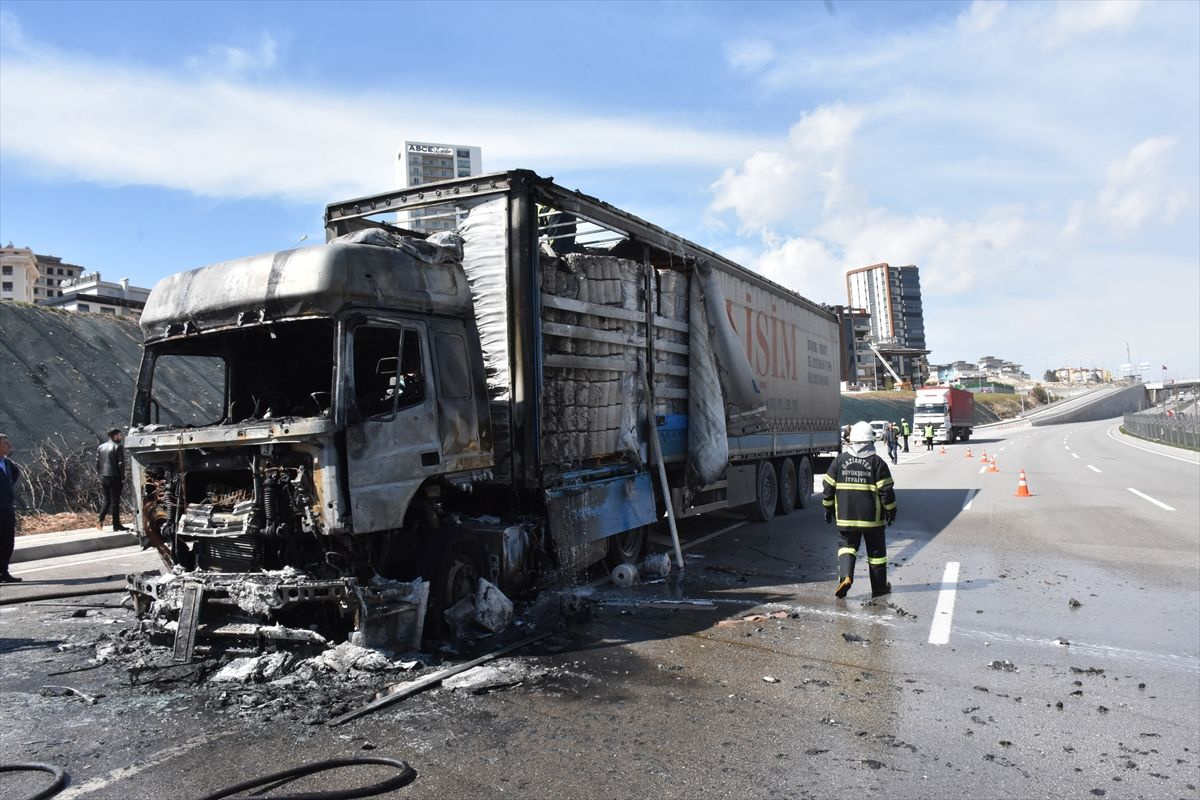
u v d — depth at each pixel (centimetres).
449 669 505
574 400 757
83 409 1521
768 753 383
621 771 360
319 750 381
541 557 697
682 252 970
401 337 559
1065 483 1909
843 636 604
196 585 520
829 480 754
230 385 646
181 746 387
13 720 424
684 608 697
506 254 693
